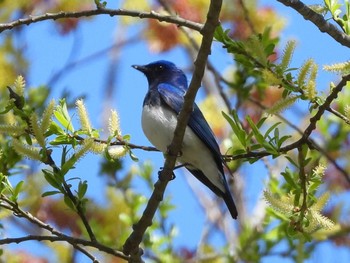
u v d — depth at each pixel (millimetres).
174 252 14000
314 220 8844
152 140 11961
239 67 13180
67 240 9094
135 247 9555
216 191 11945
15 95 8992
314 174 9062
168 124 11711
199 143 11711
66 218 13180
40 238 9000
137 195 13570
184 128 9258
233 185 14539
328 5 9641
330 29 9344
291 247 13203
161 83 12883
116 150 9367
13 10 14125
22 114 8898
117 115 9430
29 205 12438
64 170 8859
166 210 13812
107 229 13422
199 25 9836
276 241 13359
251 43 9539
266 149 9086
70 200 9016
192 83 8742
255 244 13484
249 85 13195
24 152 8766
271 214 12234
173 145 9391
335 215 13164
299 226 8898
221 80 13344
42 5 14148
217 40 9742
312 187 8969
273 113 8859
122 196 13711
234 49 9633
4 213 10070
